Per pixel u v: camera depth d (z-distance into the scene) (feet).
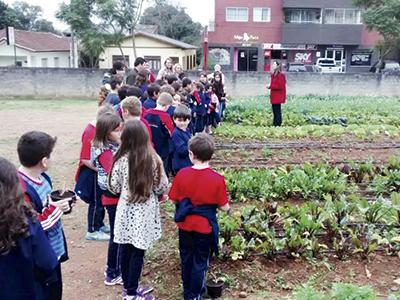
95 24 115.34
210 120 45.93
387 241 20.17
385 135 47.55
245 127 49.93
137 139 15.25
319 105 66.80
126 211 15.66
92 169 20.90
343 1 143.74
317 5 144.05
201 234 15.62
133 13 116.26
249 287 17.54
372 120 56.59
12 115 65.57
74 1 112.88
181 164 22.22
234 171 31.07
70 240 22.50
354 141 44.75
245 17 145.28
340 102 71.72
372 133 47.55
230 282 17.75
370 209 22.54
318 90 93.30
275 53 149.48
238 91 93.15
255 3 144.15
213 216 15.84
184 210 15.62
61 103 82.12
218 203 15.71
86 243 22.18
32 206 11.41
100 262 20.20
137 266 15.97
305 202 26.25
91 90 91.71
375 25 118.73
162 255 20.07
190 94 36.27
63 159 38.17
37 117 63.87
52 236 12.84
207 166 15.87
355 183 30.37
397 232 21.47
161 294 17.20
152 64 134.00
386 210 22.59
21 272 10.38
